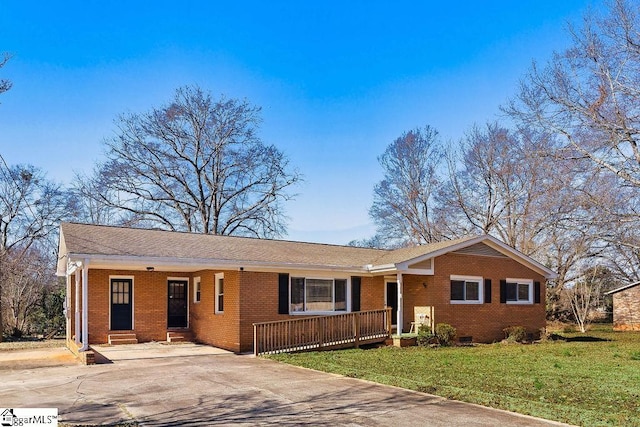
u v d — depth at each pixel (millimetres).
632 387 11625
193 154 39406
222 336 19203
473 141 40281
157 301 21219
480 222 41125
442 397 10102
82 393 10609
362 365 14766
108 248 17047
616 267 38375
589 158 24234
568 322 37781
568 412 8836
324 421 8312
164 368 13938
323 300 20766
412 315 22672
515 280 24797
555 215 27484
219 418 8531
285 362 15156
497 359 16672
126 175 37531
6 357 16672
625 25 22703
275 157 41188
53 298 32750
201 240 21078
